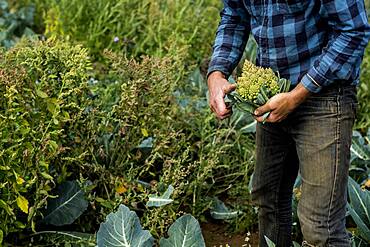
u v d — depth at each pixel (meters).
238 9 3.03
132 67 3.87
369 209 3.56
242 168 4.40
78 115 3.58
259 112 2.71
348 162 2.73
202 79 5.09
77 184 3.65
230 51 3.07
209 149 4.32
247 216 4.02
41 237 3.56
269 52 2.76
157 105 3.88
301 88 2.61
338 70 2.54
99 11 6.12
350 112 2.68
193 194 4.04
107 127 3.85
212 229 4.05
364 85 5.18
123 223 3.13
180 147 4.14
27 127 3.29
